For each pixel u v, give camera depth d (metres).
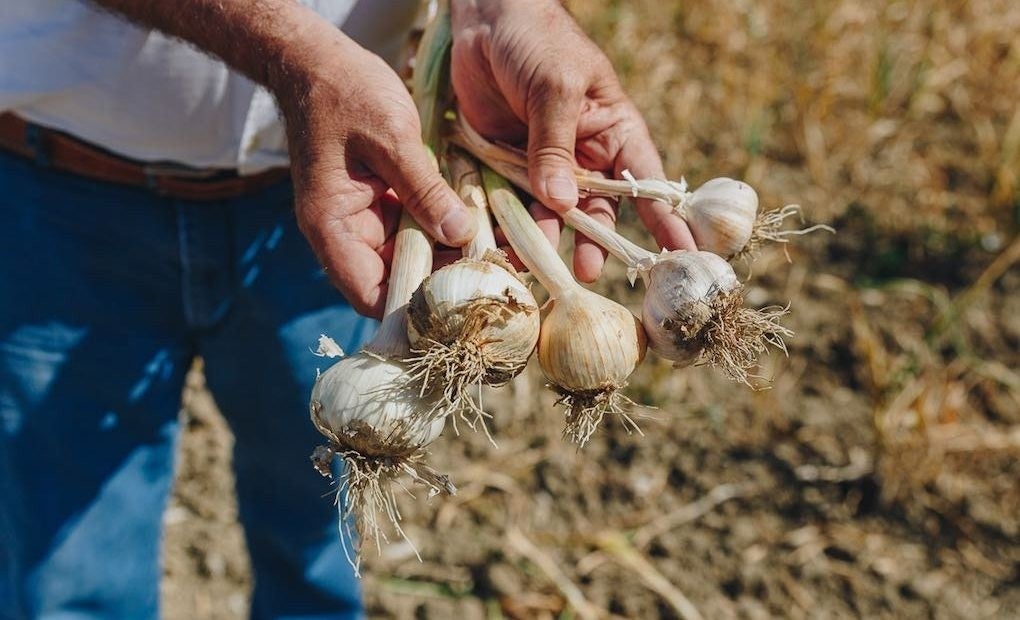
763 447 2.84
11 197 1.57
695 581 2.58
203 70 1.44
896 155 3.68
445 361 1.12
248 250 1.69
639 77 3.88
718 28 4.10
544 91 1.35
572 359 1.22
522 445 2.80
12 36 1.40
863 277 3.28
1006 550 2.65
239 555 2.60
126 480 1.82
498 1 1.43
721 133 3.75
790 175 3.62
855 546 2.66
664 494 2.74
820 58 4.02
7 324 1.62
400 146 1.21
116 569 1.87
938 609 2.54
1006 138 3.58
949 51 4.07
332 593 2.05
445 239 1.24
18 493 1.74
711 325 1.26
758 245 1.49
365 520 1.26
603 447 2.81
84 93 1.46
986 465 2.81
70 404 1.71
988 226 3.44
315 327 1.75
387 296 1.25
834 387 2.99
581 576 2.56
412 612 2.48
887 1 4.27
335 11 1.51
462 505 2.68
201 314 1.75
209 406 2.86
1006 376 2.98
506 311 1.15
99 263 1.64
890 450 2.79
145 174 1.57
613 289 3.16
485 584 2.54
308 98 1.23
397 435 1.15
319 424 1.18
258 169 1.59
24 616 1.84
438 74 1.49
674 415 2.88
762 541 2.66
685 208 1.40
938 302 3.15
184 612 2.49
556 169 1.36
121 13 1.31
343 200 1.24
